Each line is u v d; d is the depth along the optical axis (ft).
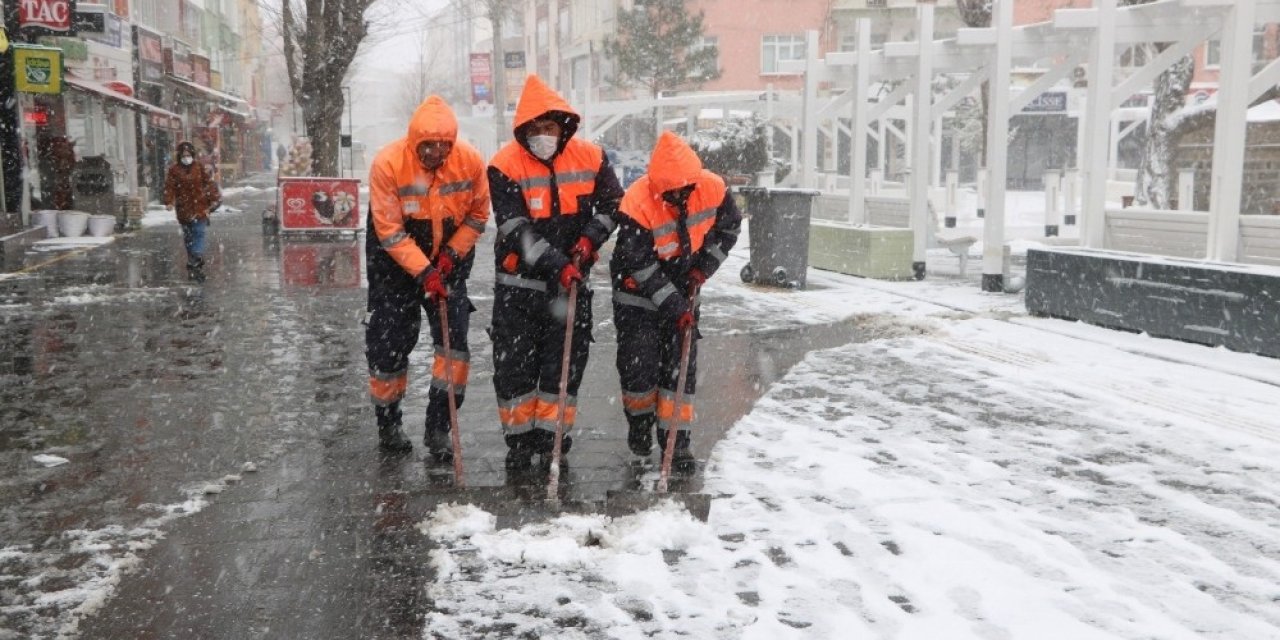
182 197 44.39
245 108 191.01
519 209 17.10
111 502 16.29
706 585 13.08
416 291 18.49
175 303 37.88
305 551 14.25
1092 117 36.04
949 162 154.30
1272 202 60.34
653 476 17.43
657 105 98.02
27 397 23.18
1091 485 16.90
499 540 14.35
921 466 17.90
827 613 12.25
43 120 72.02
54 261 52.39
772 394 23.40
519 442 17.81
